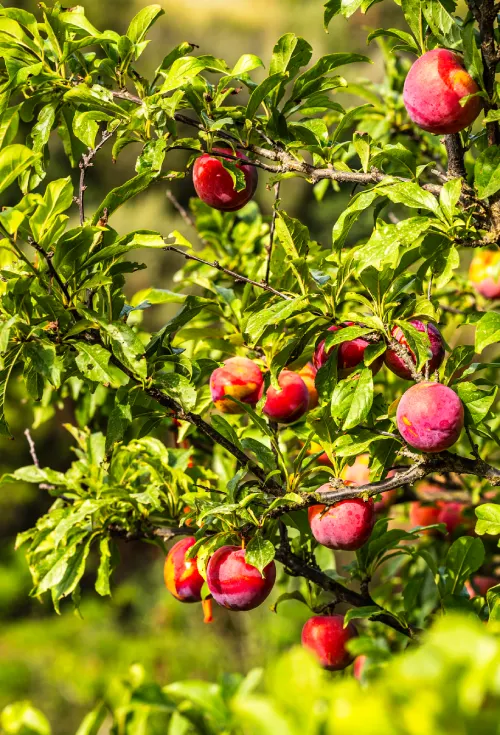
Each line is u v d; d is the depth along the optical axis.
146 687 1.54
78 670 5.96
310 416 2.28
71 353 2.32
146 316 10.09
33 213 2.21
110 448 2.34
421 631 2.49
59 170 11.18
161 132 2.41
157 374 2.32
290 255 2.42
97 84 2.50
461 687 0.89
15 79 2.38
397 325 2.20
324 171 2.41
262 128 2.53
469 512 3.53
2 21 2.49
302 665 1.08
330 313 2.23
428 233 2.13
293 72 2.47
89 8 12.27
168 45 13.10
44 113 2.56
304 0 13.12
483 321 2.05
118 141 2.40
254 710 1.06
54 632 6.41
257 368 2.56
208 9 13.30
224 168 2.53
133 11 12.88
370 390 2.10
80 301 2.30
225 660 6.66
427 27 2.35
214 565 2.24
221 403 2.54
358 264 2.09
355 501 2.23
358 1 2.34
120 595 7.18
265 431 2.34
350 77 11.09
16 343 2.18
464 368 2.25
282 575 3.63
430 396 2.01
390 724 0.89
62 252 2.19
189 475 3.05
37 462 3.03
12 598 7.00
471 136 2.43
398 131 3.86
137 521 2.80
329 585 2.57
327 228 10.63
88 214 10.95
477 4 2.06
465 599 2.52
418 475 2.16
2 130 2.58
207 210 3.65
